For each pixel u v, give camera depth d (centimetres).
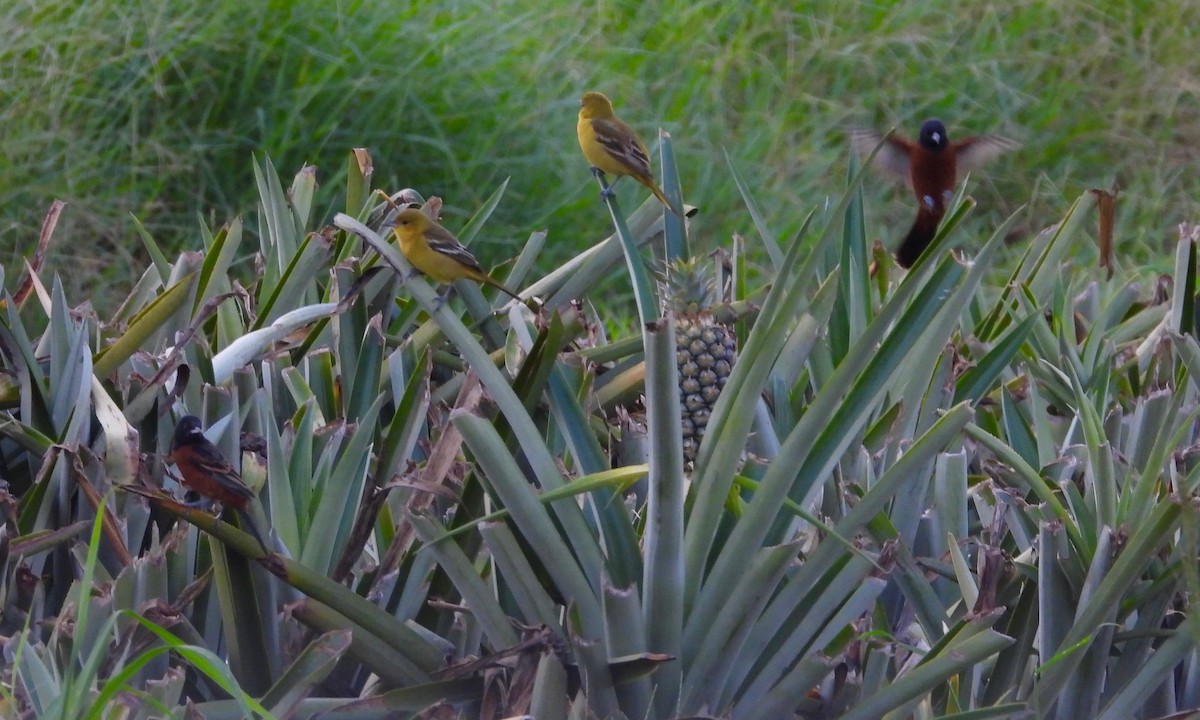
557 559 288
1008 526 319
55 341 317
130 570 292
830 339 334
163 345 337
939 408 334
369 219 356
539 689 286
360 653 291
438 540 288
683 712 289
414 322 356
